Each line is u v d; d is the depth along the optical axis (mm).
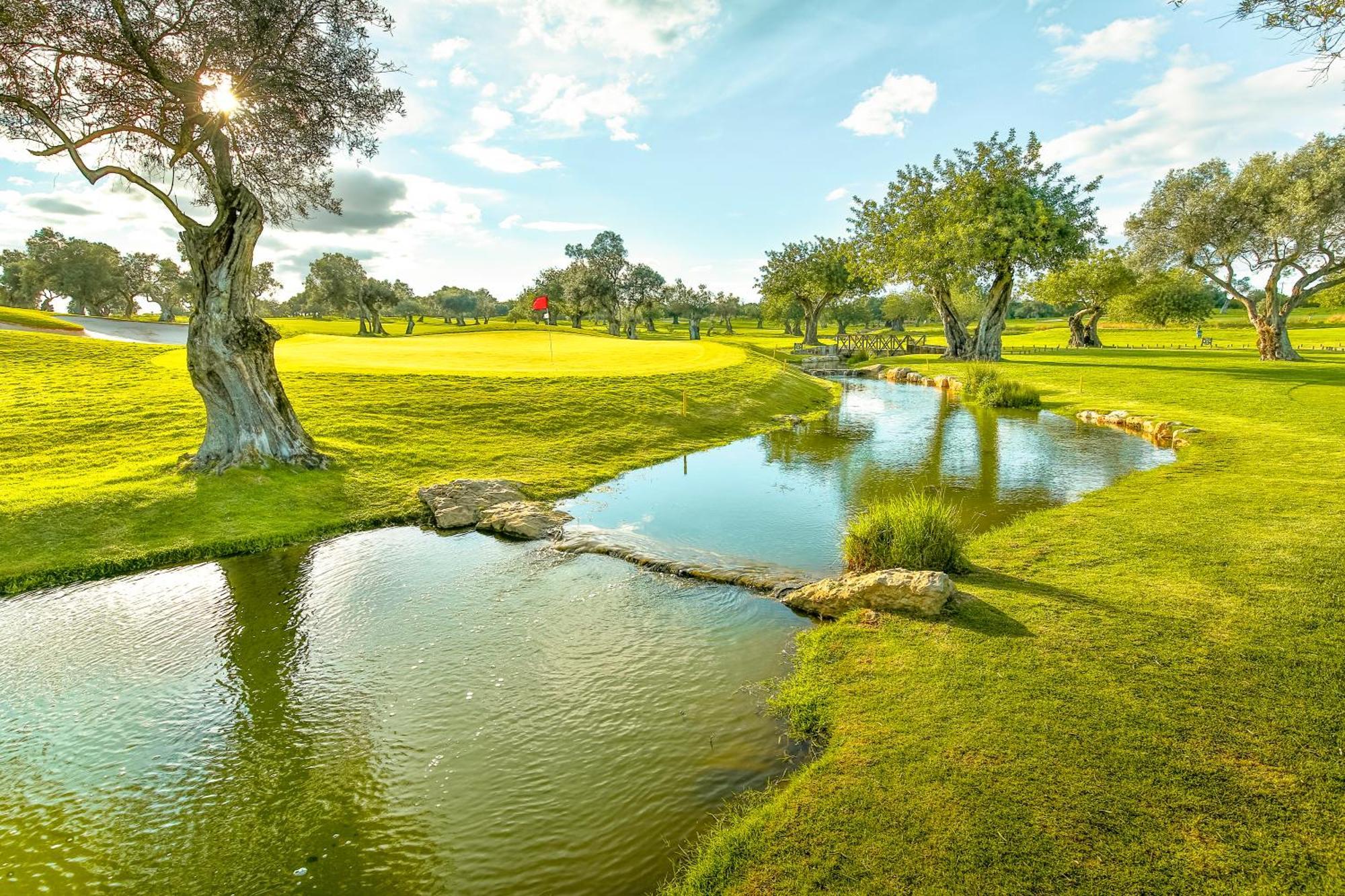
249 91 13273
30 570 9711
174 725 6102
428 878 4273
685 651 7168
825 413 25766
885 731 5270
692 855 4320
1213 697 5398
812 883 3857
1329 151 31812
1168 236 36969
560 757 5430
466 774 5273
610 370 26406
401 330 100812
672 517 12211
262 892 4219
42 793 5211
